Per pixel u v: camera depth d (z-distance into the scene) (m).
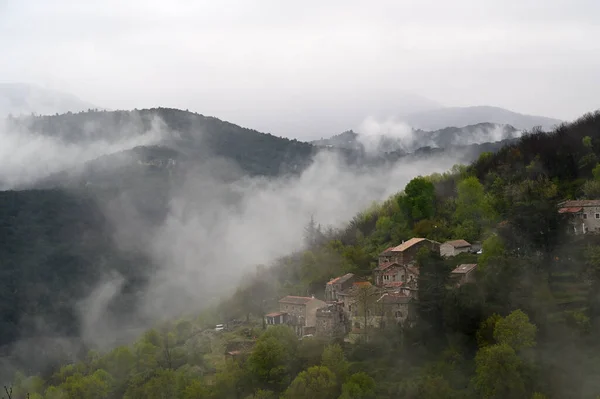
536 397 112.19
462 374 131.50
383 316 160.88
